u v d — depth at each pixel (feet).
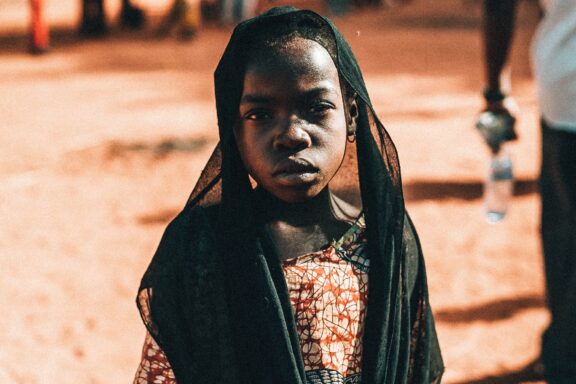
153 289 5.72
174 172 29.27
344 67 5.53
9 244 22.61
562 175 11.79
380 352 5.78
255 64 5.36
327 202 5.98
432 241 21.84
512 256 20.75
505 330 16.90
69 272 20.68
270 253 5.65
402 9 78.64
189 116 37.88
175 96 42.42
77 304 18.88
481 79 45.34
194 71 49.55
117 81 46.55
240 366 5.63
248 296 5.57
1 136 34.60
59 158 31.24
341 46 5.57
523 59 50.47
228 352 5.59
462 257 20.75
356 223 6.06
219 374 5.63
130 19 66.90
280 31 5.40
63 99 41.96
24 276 20.45
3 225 24.17
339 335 5.80
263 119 5.41
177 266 5.68
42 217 24.84
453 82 44.70
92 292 19.51
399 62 51.24
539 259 20.52
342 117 5.55
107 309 18.62
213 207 5.98
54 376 15.85
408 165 29.14
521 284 19.13
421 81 45.19
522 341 16.44
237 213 5.65
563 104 11.43
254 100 5.37
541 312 17.70
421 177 27.63
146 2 78.38
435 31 64.59
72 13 76.74
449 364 15.58
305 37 5.42
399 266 5.86
